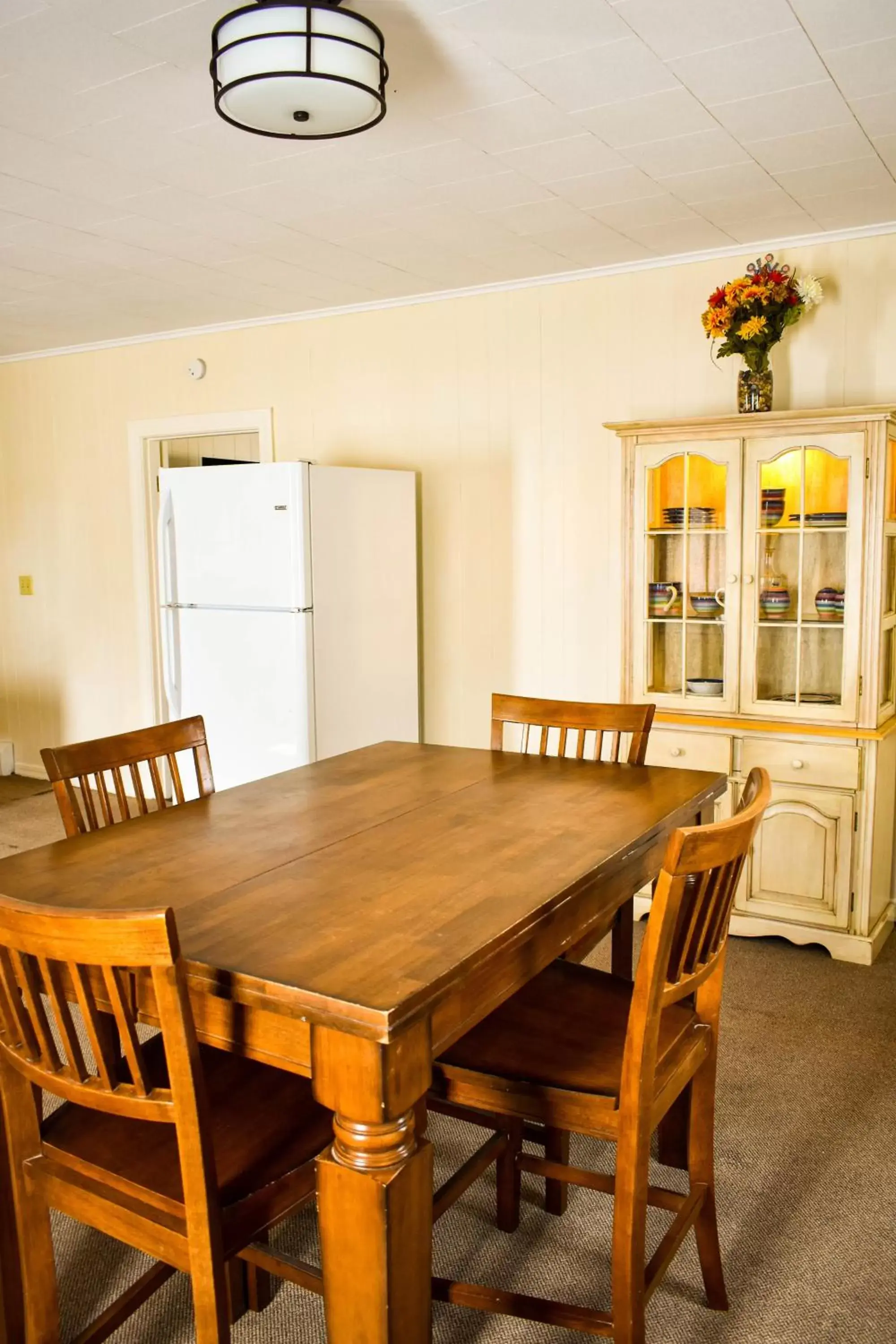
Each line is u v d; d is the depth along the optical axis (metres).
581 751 2.56
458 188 2.89
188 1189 1.25
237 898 1.54
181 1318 1.76
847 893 3.15
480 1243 1.93
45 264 3.67
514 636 4.14
